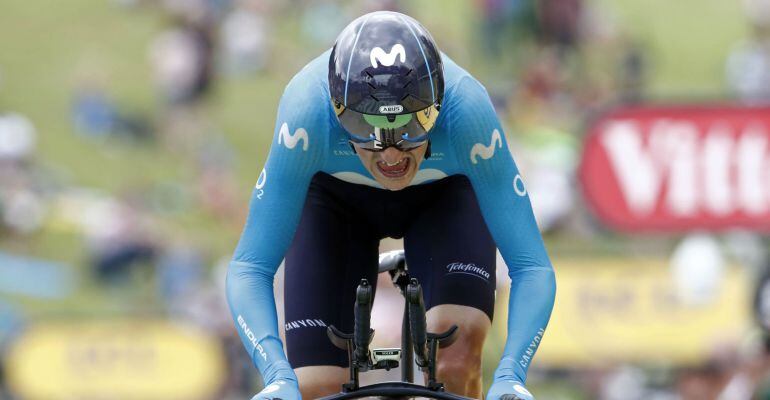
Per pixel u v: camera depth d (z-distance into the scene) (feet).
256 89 132.46
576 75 131.75
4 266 115.34
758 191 111.65
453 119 32.65
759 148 112.06
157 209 121.70
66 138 126.52
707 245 109.81
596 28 134.51
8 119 124.57
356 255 37.14
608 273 110.42
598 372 108.37
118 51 132.57
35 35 134.41
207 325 112.16
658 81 134.92
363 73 29.01
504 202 32.81
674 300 109.40
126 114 128.88
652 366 107.96
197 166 126.52
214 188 124.47
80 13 136.56
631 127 113.70
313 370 34.35
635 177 113.29
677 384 106.22
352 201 37.14
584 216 113.80
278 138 32.96
